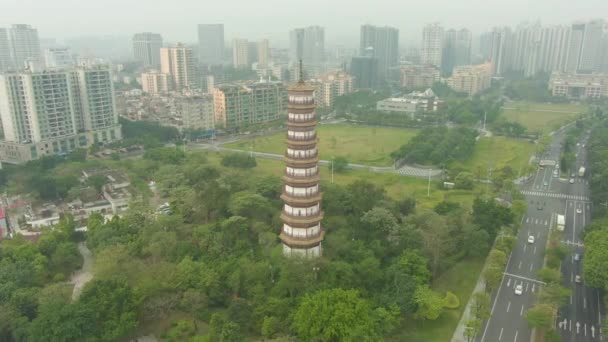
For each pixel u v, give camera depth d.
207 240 133.88
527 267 142.00
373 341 93.62
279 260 121.62
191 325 107.75
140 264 119.62
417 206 184.88
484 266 141.25
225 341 93.69
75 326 92.56
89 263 141.50
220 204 158.12
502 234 155.88
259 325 104.00
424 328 110.94
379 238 139.12
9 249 133.50
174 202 169.00
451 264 139.38
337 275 116.06
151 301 106.25
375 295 113.06
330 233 139.62
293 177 120.56
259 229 140.25
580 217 183.00
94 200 187.38
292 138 118.00
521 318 116.00
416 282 116.44
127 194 191.62
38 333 92.88
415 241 135.25
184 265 117.06
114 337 95.62
